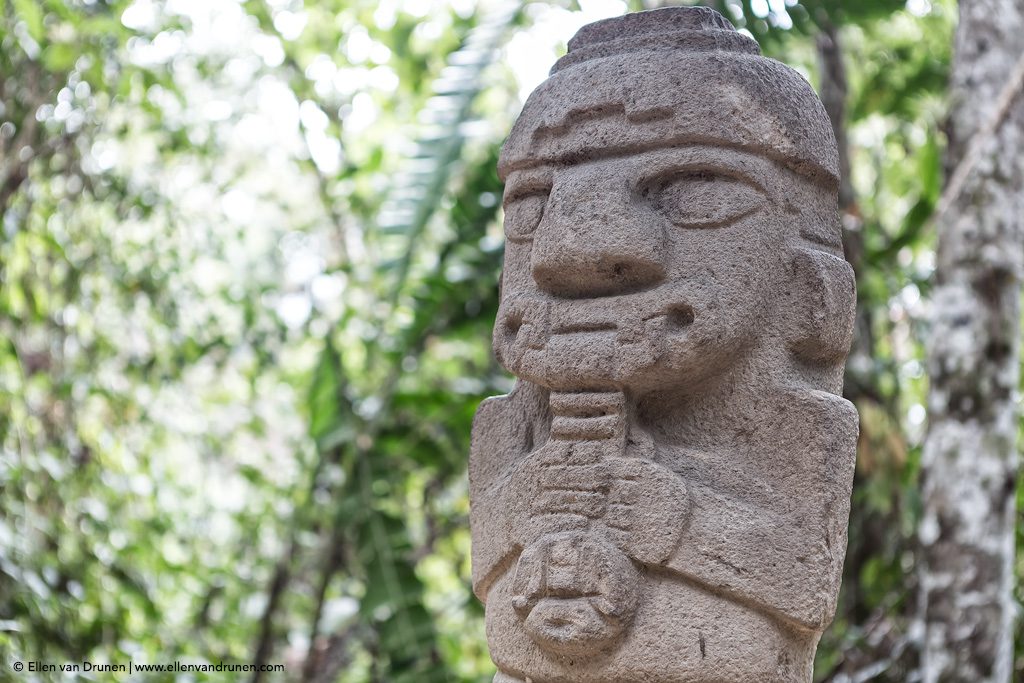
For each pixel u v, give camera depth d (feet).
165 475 20.33
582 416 8.94
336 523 17.37
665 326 8.77
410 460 18.39
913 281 16.94
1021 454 16.65
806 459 8.64
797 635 8.60
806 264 8.96
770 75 9.21
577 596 8.52
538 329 9.12
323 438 17.26
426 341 18.07
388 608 16.96
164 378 20.12
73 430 18.72
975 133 14.08
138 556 19.16
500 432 9.70
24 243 17.90
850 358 16.63
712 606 8.43
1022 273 14.08
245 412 22.52
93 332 19.34
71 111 18.39
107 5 18.57
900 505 16.58
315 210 22.04
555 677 8.72
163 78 18.86
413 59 20.61
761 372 8.87
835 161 9.48
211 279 21.89
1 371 17.72
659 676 8.39
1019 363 15.02
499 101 21.18
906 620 15.83
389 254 15.60
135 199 19.65
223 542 22.88
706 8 9.86
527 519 8.93
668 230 8.97
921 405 19.79
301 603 21.16
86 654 17.31
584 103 9.32
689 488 8.60
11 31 17.58
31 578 15.21
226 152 21.50
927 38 20.16
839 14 14.66
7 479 16.30
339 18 20.74
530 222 9.59
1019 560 16.31
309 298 19.67
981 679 13.41
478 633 20.81
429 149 15.31
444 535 20.65
